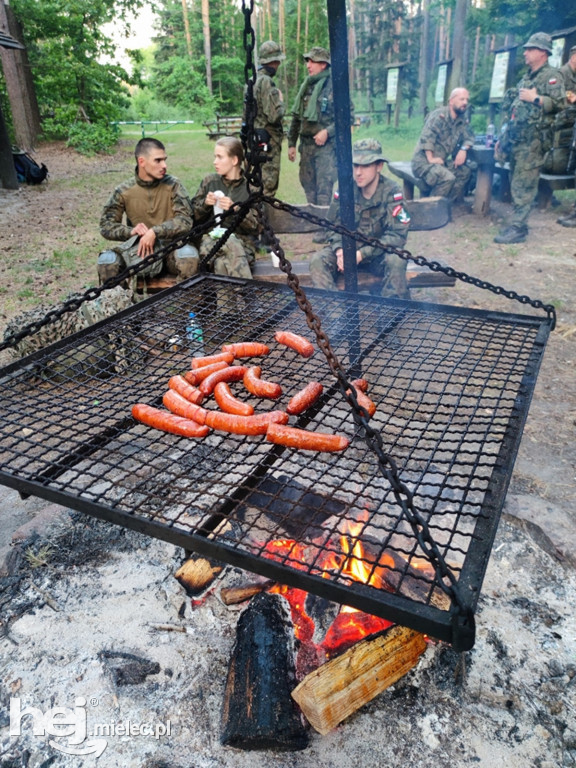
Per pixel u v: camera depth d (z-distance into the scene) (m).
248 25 1.92
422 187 8.02
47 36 17.53
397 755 1.69
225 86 31.00
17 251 7.18
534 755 1.67
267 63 6.62
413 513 1.30
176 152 16.31
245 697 1.74
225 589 2.14
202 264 3.23
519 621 2.06
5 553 2.41
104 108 18.36
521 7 14.43
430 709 1.80
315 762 1.68
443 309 2.80
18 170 11.95
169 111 28.00
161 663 1.96
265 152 2.20
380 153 4.28
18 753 1.72
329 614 2.07
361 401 2.04
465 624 1.12
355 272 3.04
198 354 3.03
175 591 2.22
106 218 4.60
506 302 5.24
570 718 1.76
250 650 1.83
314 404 2.16
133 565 2.34
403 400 2.09
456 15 12.25
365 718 1.78
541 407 3.56
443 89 12.91
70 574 2.31
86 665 1.96
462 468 2.82
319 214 5.37
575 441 3.21
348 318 2.87
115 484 1.64
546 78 6.42
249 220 4.69
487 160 7.94
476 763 1.66
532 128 6.50
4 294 5.67
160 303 2.93
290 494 2.49
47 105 18.47
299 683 1.79
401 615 1.18
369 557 2.20
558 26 14.37
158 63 35.78
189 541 1.42
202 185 4.73
